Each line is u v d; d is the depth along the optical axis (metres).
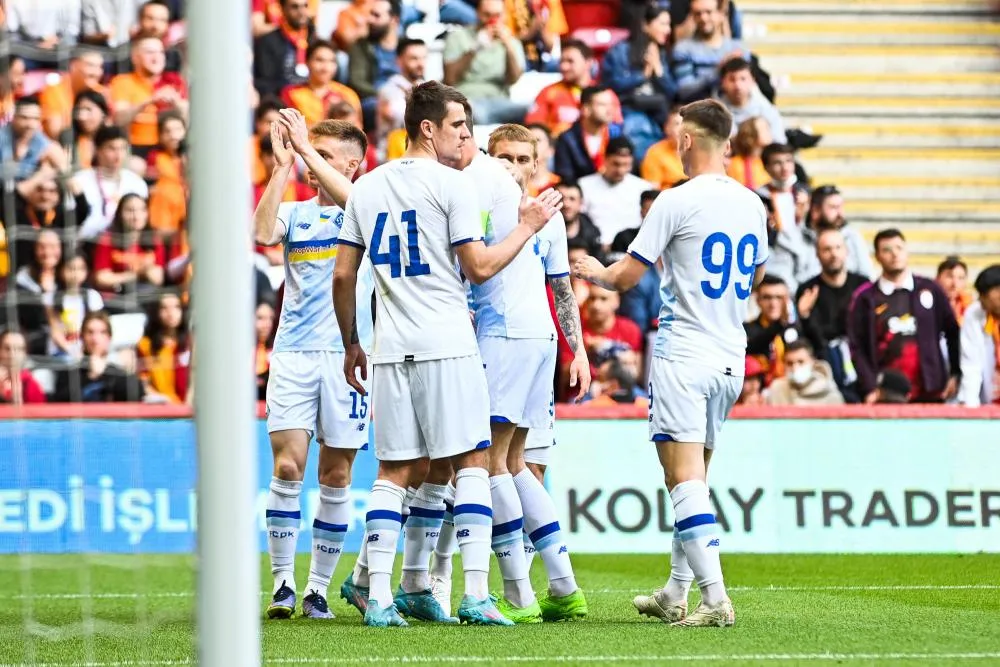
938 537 34.94
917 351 37.84
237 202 11.80
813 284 38.53
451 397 19.06
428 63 45.78
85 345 36.75
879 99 51.28
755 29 52.09
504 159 22.08
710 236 19.28
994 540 35.03
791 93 51.19
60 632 20.28
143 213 38.31
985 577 28.73
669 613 20.45
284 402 21.62
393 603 19.98
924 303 37.97
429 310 19.16
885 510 34.94
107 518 32.91
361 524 33.84
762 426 34.91
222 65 11.79
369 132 42.66
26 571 30.08
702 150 19.78
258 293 37.38
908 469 35.09
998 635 18.59
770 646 17.28
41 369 36.41
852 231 41.16
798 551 34.62
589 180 40.91
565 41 43.56
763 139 42.09
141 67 40.19
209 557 11.66
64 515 32.75
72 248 37.47
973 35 52.69
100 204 38.03
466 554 19.67
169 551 33.03
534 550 22.20
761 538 34.59
